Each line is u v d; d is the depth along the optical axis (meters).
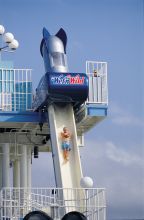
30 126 31.23
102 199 26.17
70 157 28.69
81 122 30.70
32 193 26.34
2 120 29.81
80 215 24.75
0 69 30.91
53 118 28.92
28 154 35.31
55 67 29.88
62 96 28.56
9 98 30.22
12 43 32.09
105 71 29.89
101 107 29.62
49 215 25.41
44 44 31.03
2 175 31.73
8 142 32.09
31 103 30.61
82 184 26.17
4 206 26.27
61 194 27.22
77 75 28.56
